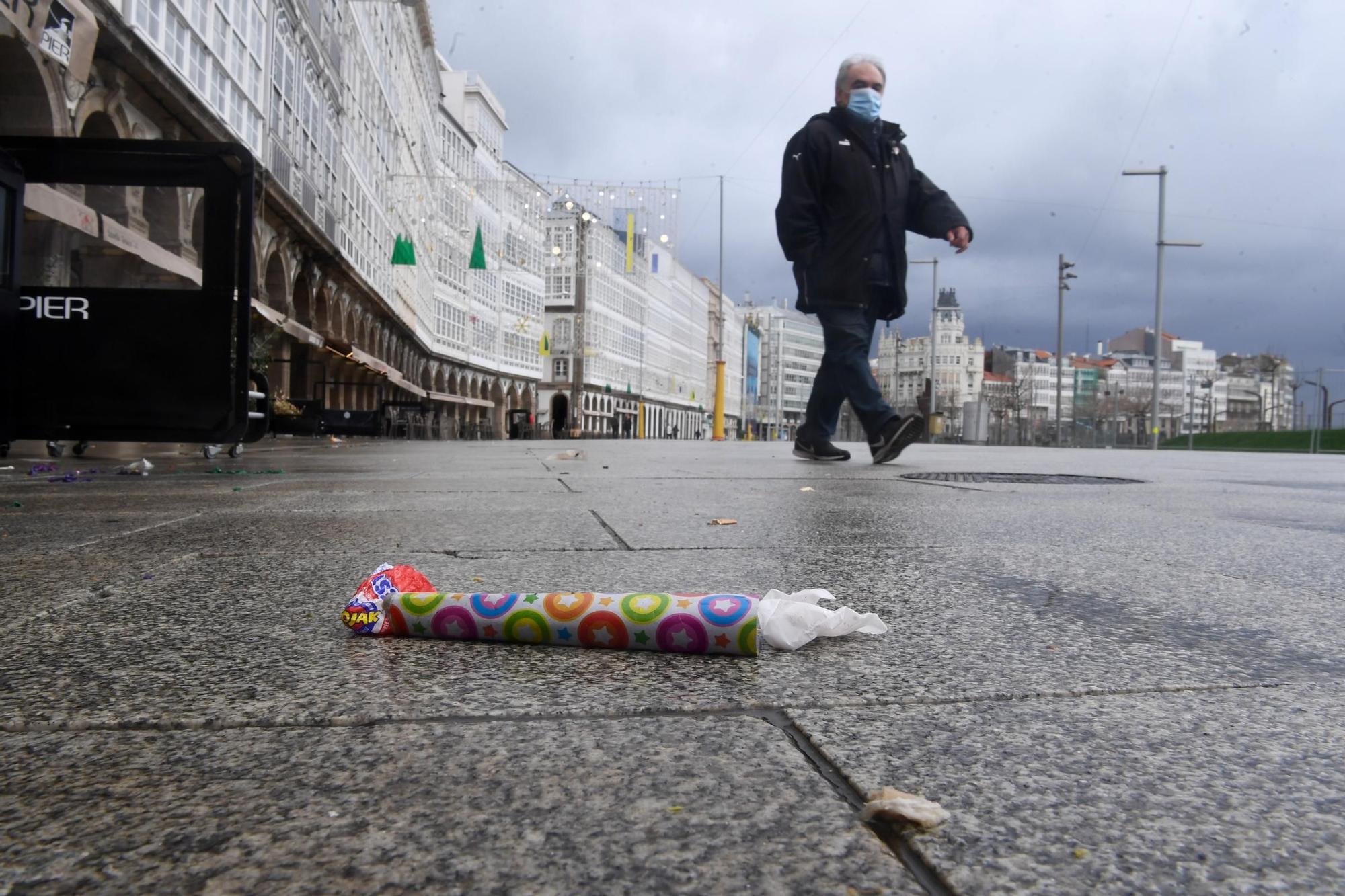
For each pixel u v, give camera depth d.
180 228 15.02
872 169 8.23
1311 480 8.23
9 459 7.67
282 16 20.97
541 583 2.15
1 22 9.42
